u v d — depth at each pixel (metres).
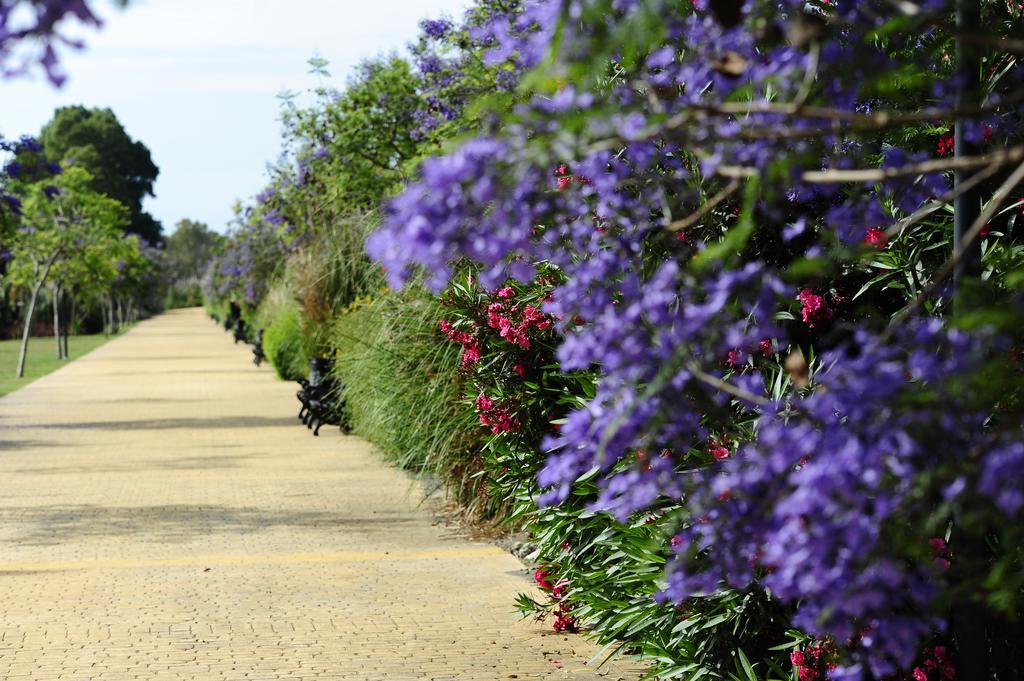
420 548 8.61
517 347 6.76
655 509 4.50
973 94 2.43
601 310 2.41
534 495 6.30
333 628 6.43
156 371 29.58
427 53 14.45
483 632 6.36
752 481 2.06
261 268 34.09
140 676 5.55
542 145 1.87
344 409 15.08
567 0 1.88
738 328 2.26
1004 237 4.48
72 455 13.98
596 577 5.32
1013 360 2.46
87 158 86.94
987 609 3.24
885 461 1.86
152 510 10.23
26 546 8.69
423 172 1.89
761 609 4.36
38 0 1.55
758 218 3.84
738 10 1.97
